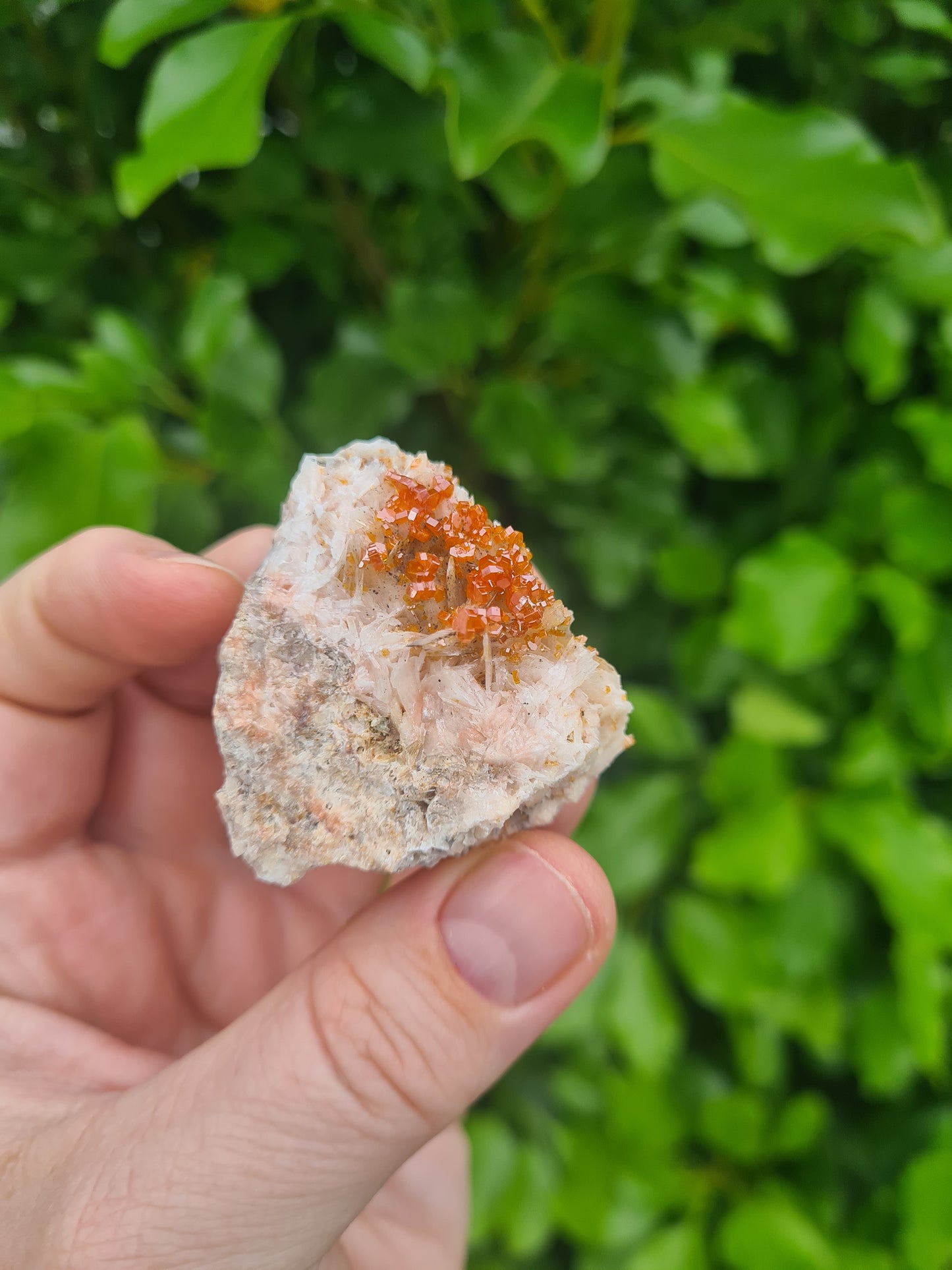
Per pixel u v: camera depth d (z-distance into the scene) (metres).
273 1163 0.10
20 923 0.13
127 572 0.12
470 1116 0.17
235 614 0.12
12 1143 0.10
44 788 0.13
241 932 0.15
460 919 0.10
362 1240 0.13
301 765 0.10
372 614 0.11
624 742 0.11
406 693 0.11
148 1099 0.10
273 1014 0.10
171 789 0.15
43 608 0.12
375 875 0.16
